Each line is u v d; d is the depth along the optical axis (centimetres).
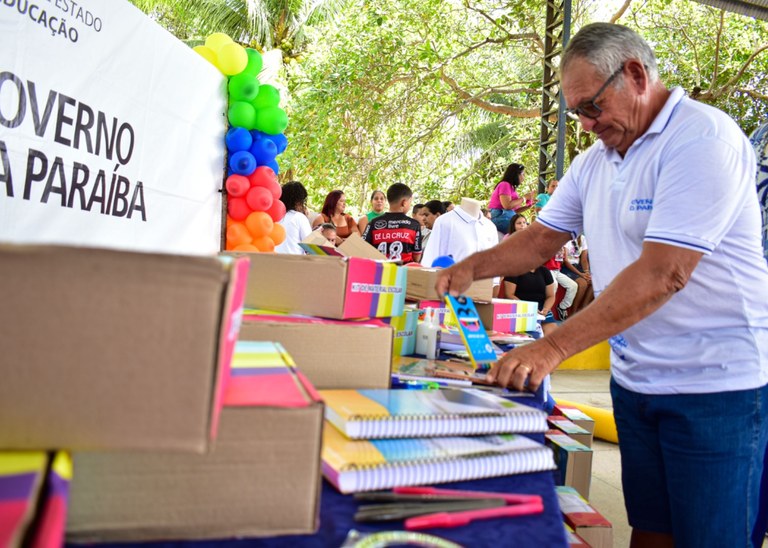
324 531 65
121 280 54
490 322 203
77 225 235
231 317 59
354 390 99
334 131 964
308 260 129
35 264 52
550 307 520
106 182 253
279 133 389
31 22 205
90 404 54
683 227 127
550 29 820
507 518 73
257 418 63
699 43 1050
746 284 141
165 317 55
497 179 1385
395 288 141
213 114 352
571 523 179
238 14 1157
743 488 144
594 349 606
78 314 53
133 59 267
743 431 142
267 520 64
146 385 55
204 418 56
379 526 68
